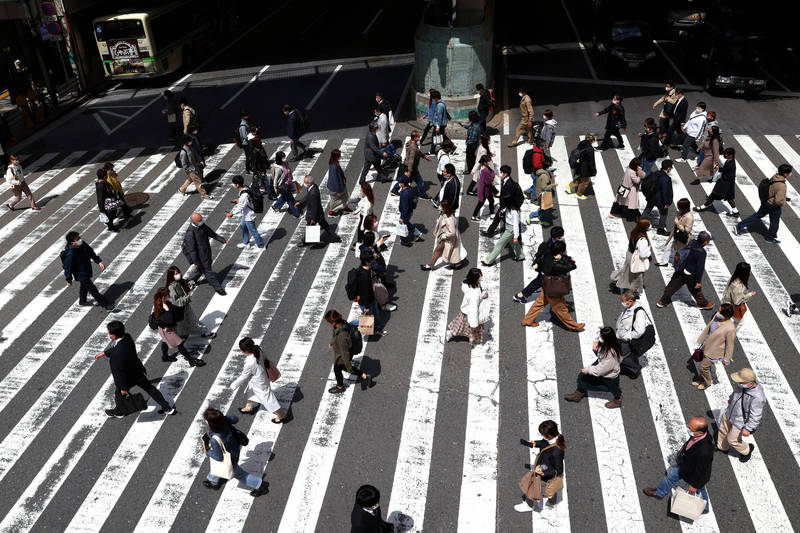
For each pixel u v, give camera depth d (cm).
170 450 951
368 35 3359
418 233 1450
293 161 1894
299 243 1467
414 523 826
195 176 1670
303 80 2680
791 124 2053
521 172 1777
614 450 920
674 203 1585
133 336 1195
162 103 2522
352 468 906
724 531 805
